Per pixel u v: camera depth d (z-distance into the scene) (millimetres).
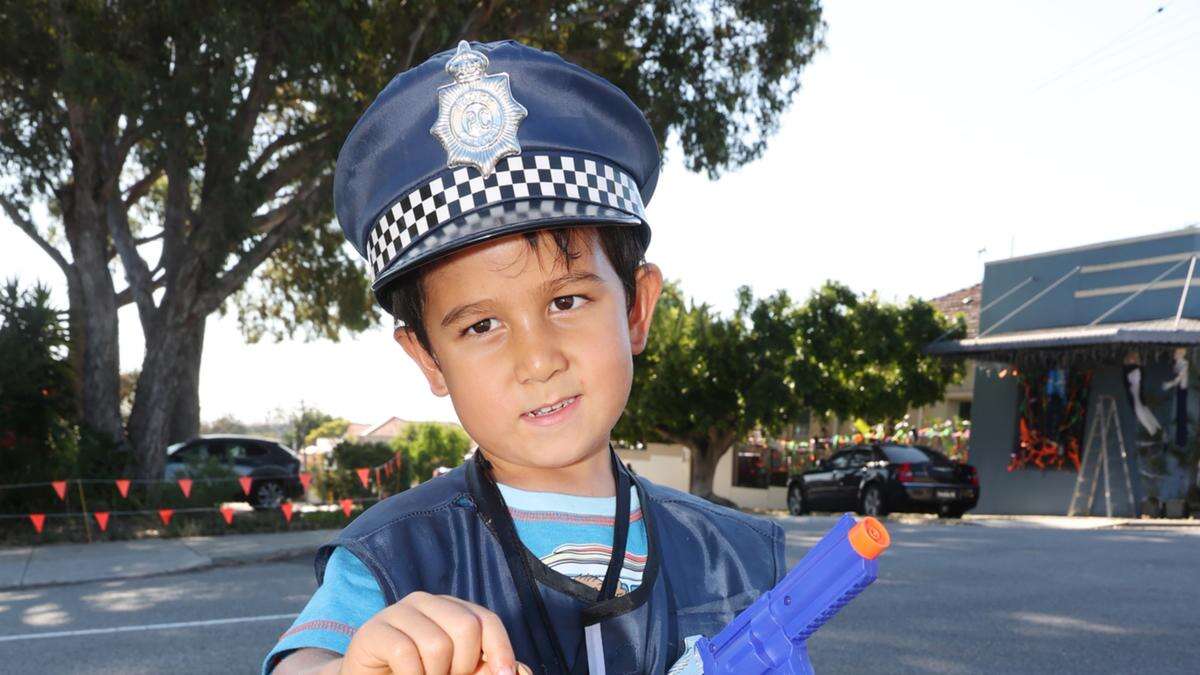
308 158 12695
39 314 12062
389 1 11203
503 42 962
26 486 11234
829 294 18234
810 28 13320
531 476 1050
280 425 57031
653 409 17938
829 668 5051
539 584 981
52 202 16922
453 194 925
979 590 7258
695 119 13000
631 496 1101
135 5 10461
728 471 22359
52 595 7730
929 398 18719
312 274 18562
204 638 5934
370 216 981
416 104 945
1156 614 6414
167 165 11641
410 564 954
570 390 940
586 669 965
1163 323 15586
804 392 17625
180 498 12195
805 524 12734
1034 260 18203
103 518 10797
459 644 673
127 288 15891
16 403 11656
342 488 15305
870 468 15406
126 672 5137
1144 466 15234
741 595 1096
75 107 11805
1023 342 15969
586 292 953
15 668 5258
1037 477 16906
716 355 17672
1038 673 4988
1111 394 15867
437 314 949
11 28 11242
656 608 1027
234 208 11445
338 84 10922
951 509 14906
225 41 9992
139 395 12797
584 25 13461
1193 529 12797
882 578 7797
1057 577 7879
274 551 9922
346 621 903
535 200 928
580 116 967
